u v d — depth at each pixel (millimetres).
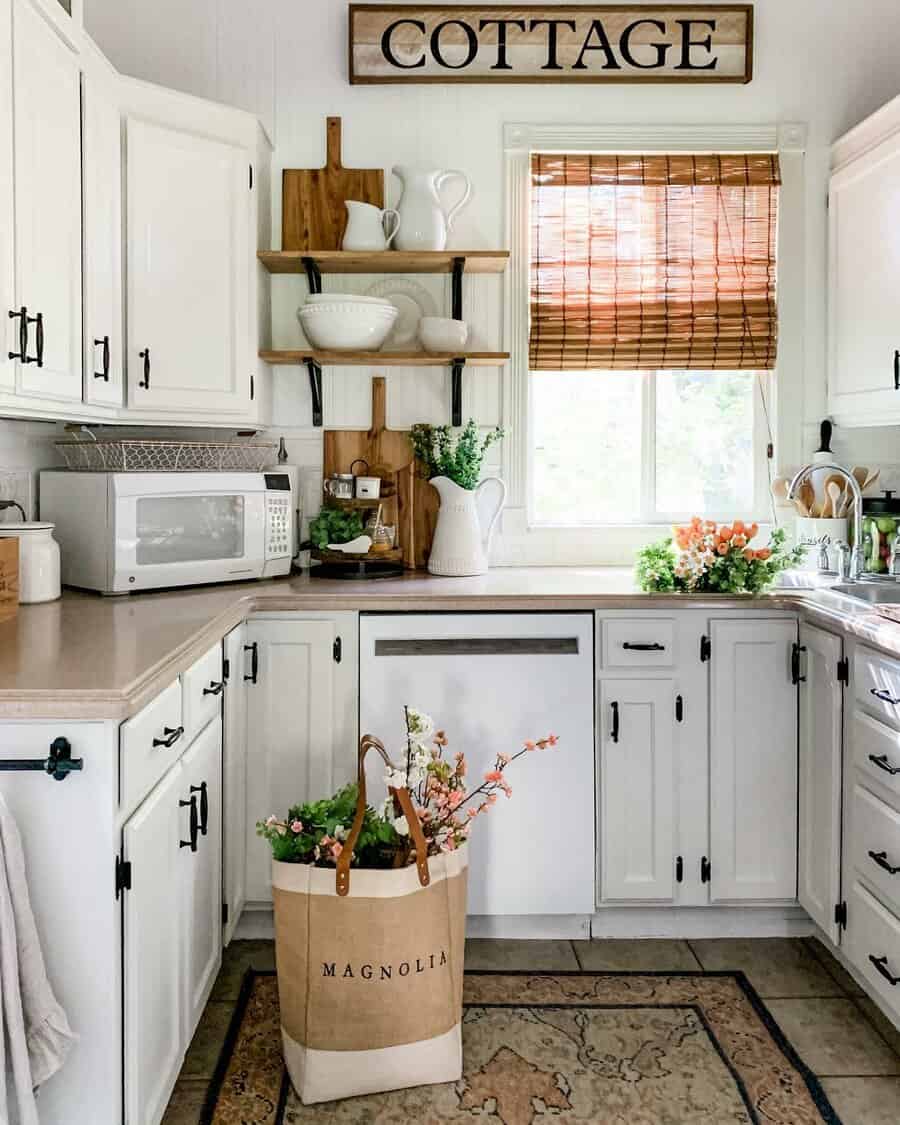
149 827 1623
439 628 2561
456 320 2988
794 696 2604
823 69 3148
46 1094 1488
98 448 2629
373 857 2021
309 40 3117
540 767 2574
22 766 1435
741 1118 1922
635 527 3230
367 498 3049
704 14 3092
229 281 2770
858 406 2926
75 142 2205
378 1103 1970
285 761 2582
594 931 2691
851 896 2305
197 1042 2180
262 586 2738
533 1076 2057
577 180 3121
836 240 3066
